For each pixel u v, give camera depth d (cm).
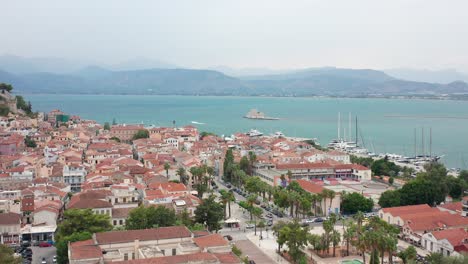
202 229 19850
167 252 16900
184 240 17088
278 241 19912
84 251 15212
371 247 17438
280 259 19788
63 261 17512
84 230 19762
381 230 17912
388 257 19500
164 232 17188
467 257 16962
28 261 19050
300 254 19150
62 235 19662
